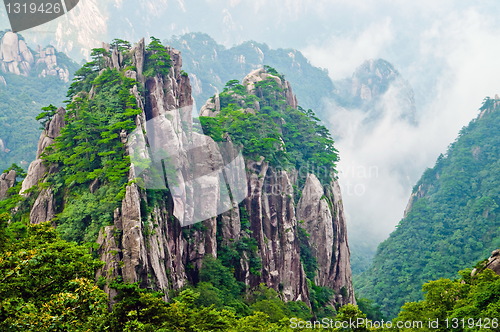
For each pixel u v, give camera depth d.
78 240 82.25
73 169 94.69
